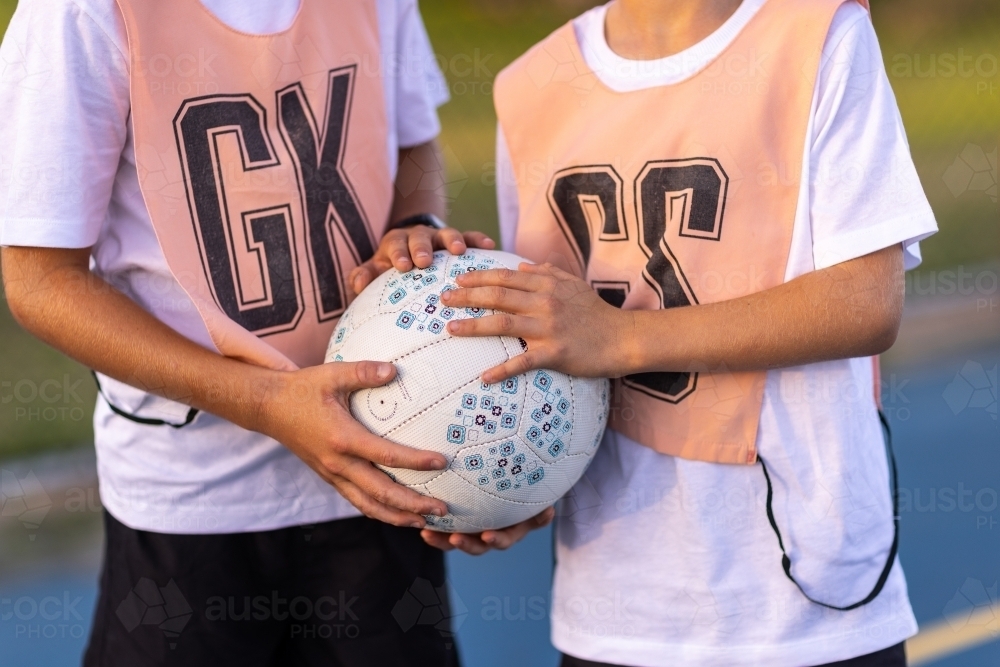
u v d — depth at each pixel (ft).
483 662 10.14
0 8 22.41
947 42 32.65
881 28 34.09
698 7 5.89
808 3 5.66
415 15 7.36
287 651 7.09
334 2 6.36
